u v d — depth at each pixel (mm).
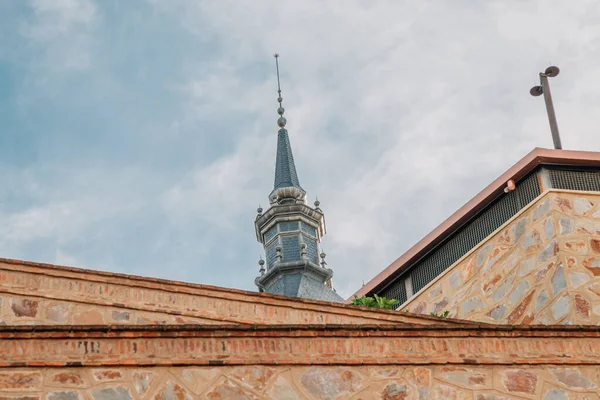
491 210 19891
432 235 20594
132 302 16219
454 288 19984
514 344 13266
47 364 11891
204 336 12438
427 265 20922
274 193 61969
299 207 60500
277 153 64188
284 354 12586
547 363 13227
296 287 57344
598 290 17797
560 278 17969
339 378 12625
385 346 12891
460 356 13039
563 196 18750
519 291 18672
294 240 59844
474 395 12883
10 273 16109
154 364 12180
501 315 18859
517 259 18906
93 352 12086
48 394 11789
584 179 19062
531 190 19188
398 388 12727
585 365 13328
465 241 20234
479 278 19547
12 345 11891
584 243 18266
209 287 16391
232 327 12492
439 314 19969
